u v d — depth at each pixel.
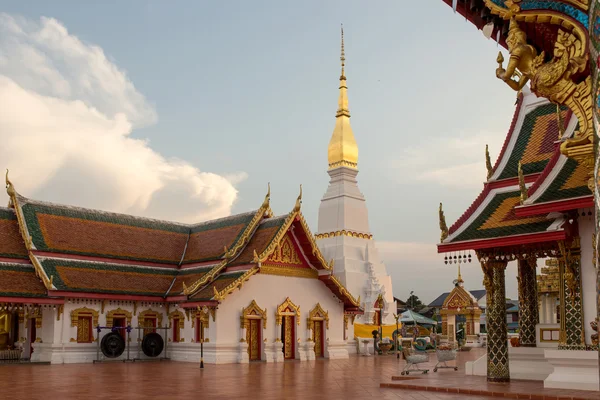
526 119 24.44
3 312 37.25
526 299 24.09
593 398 15.49
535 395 16.53
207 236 43.44
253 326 37.03
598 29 5.57
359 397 17.56
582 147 8.27
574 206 17.05
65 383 22.05
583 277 18.45
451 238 20.97
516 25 8.46
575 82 8.26
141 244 42.06
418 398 17.19
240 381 23.02
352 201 59.84
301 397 17.66
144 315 38.50
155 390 19.70
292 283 39.19
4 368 29.86
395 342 47.19
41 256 36.28
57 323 34.44
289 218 38.44
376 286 56.28
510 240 19.36
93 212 41.38
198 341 36.22
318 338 40.59
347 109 63.25
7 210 38.25
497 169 23.44
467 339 59.78
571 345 18.53
